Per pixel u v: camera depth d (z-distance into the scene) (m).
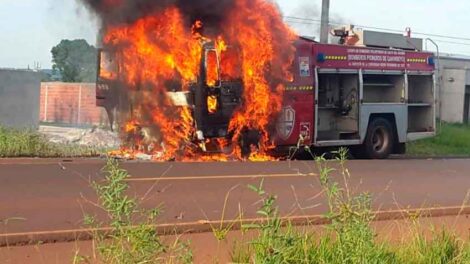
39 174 11.90
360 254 5.54
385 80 19.78
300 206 9.48
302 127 17.58
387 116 19.80
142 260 5.02
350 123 18.81
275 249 5.32
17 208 8.87
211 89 16.08
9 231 7.44
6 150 15.41
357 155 19.61
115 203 5.16
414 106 20.62
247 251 6.33
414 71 20.31
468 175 15.24
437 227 7.88
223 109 16.30
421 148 24.66
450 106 38.19
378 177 14.03
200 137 16.11
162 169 13.46
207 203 9.78
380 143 19.66
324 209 9.49
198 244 7.05
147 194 10.23
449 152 24.55
